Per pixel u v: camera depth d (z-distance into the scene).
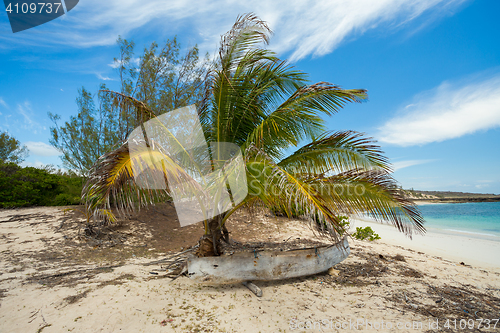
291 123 4.41
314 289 4.30
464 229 14.30
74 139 9.75
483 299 4.03
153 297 3.76
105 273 4.78
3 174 13.25
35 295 3.71
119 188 3.20
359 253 6.83
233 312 3.42
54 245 6.77
